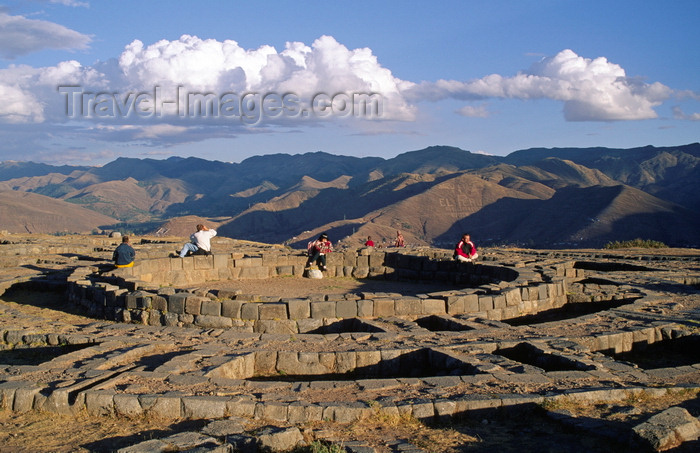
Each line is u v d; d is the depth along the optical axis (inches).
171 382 365.7
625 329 523.2
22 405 346.6
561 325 546.9
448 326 577.3
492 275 904.3
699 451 265.9
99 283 716.7
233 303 588.7
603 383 368.5
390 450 278.1
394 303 612.1
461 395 341.7
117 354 428.5
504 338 488.4
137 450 270.4
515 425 314.7
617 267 1108.5
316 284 940.6
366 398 339.0
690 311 626.8
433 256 1175.6
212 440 282.5
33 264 1122.7
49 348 502.0
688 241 7632.9
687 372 399.5
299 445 285.9
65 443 297.4
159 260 898.7
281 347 460.1
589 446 279.0
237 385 361.7
